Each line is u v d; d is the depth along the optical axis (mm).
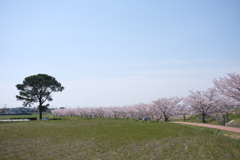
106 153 16000
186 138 20203
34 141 21859
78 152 16625
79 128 32531
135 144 18828
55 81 69188
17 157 15586
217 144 17094
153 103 50812
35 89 66000
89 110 88938
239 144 16938
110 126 33875
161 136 22453
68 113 105625
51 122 47469
